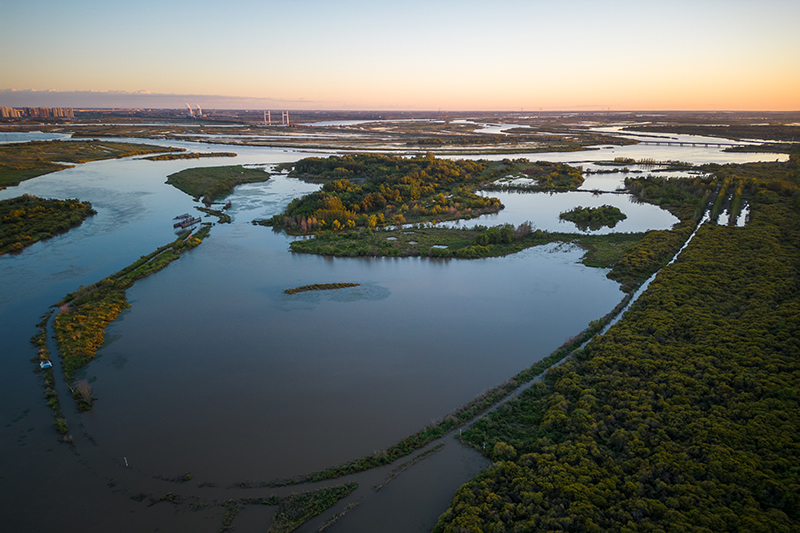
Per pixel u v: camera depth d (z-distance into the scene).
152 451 52.75
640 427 50.84
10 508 45.50
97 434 55.25
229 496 47.09
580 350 70.06
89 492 47.47
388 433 55.62
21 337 75.69
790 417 51.00
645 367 62.28
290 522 43.94
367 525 43.91
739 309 78.19
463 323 81.94
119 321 81.69
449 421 56.62
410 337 77.25
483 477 47.25
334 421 57.66
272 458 51.72
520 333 78.88
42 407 59.56
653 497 42.97
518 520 41.53
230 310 85.94
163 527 43.72
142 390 63.19
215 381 65.31
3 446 53.09
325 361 70.25
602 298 91.94
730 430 49.59
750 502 41.03
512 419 57.16
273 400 61.47
